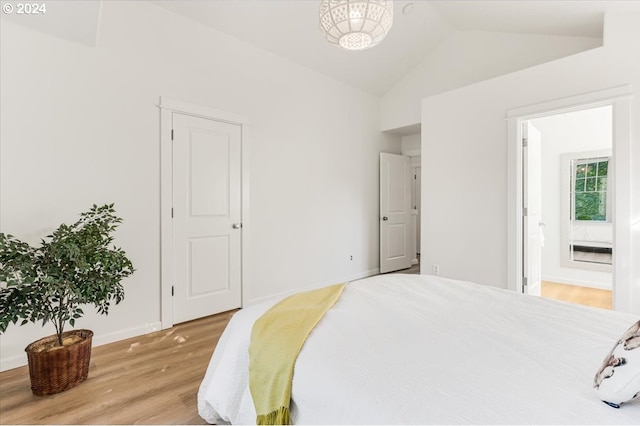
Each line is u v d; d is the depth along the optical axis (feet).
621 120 8.02
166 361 7.22
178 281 9.54
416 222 19.08
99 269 6.52
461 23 12.89
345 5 5.21
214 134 10.33
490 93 10.41
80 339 6.56
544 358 3.11
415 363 3.04
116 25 8.35
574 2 8.61
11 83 6.92
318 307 4.57
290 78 12.54
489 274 10.48
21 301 5.56
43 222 7.32
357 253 15.52
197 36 9.86
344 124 14.83
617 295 8.09
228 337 4.71
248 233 11.25
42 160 7.30
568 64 8.84
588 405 2.37
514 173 9.87
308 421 3.02
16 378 6.50
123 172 8.49
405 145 17.92
